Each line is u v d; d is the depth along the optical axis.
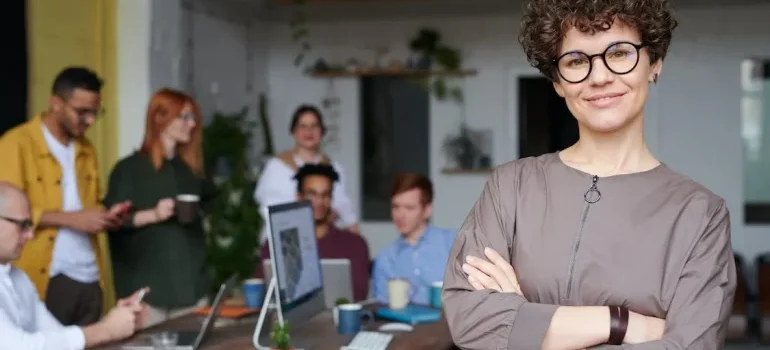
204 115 6.37
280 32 7.45
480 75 7.16
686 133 6.87
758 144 6.82
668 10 1.50
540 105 7.23
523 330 1.46
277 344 2.70
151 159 3.84
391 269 3.80
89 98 3.50
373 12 7.21
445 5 7.09
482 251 1.57
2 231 2.62
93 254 3.64
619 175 1.53
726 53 6.79
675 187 1.51
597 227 1.50
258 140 7.38
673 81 6.87
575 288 1.49
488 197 1.62
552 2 1.50
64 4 4.89
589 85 1.49
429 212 3.81
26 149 3.44
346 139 7.39
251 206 6.22
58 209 3.52
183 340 2.83
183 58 5.99
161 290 3.75
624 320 1.43
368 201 7.45
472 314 1.51
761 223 6.80
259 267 3.87
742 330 6.07
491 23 7.11
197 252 3.90
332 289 3.51
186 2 6.05
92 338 2.74
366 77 7.41
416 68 7.10
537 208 1.55
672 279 1.46
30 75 4.56
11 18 4.36
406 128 7.38
